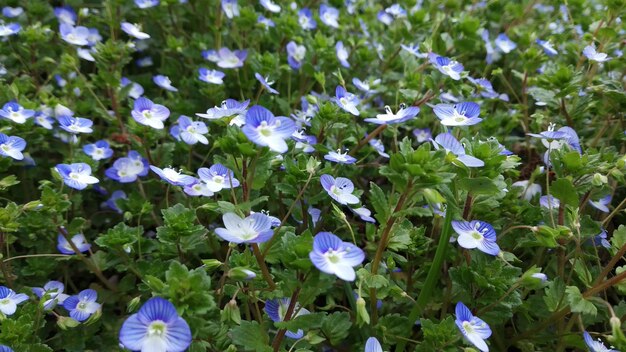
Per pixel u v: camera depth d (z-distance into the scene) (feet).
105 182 0.56
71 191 0.52
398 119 0.42
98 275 0.46
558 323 0.42
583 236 0.42
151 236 0.52
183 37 0.72
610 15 0.59
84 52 0.63
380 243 0.37
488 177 0.38
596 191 0.44
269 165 0.36
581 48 0.61
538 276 0.36
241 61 0.64
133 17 0.72
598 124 0.57
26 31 0.60
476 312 0.39
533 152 0.58
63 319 0.40
